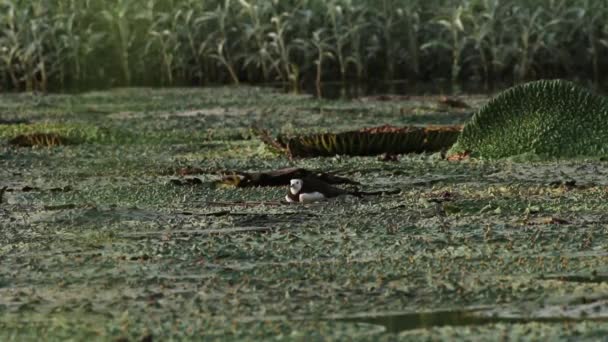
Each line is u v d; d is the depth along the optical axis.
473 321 12.59
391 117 34.16
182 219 18.66
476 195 20.08
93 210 19.47
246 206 19.77
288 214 18.72
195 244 16.50
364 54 50.56
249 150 27.98
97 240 17.16
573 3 49.50
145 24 52.22
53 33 50.22
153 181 22.98
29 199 21.08
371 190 20.97
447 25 48.25
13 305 13.62
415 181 22.03
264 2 50.06
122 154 27.55
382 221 17.84
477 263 15.07
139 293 14.02
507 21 48.81
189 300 13.62
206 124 33.69
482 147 25.53
